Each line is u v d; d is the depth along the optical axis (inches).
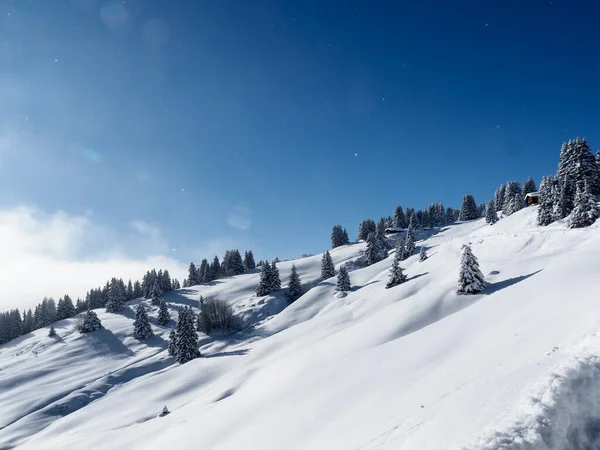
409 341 863.7
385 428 406.3
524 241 1790.1
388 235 5349.4
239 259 5580.7
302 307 2901.1
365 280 3412.9
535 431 210.4
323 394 697.0
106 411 1583.4
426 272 2155.5
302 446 496.1
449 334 805.2
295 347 1528.1
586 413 221.6
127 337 3270.2
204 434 786.2
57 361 2849.4
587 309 553.0
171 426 1060.5
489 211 4306.1
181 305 4094.5
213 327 3036.4
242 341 2613.2
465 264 1344.7
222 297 4128.9
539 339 501.0
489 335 693.9
